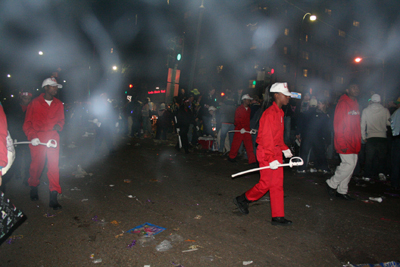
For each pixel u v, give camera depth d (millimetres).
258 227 3521
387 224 3705
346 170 4609
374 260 2789
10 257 2688
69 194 4602
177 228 3416
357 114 4590
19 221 2361
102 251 2822
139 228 3369
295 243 3111
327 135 6824
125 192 4836
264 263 2676
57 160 3934
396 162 5523
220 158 8578
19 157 5414
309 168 7375
